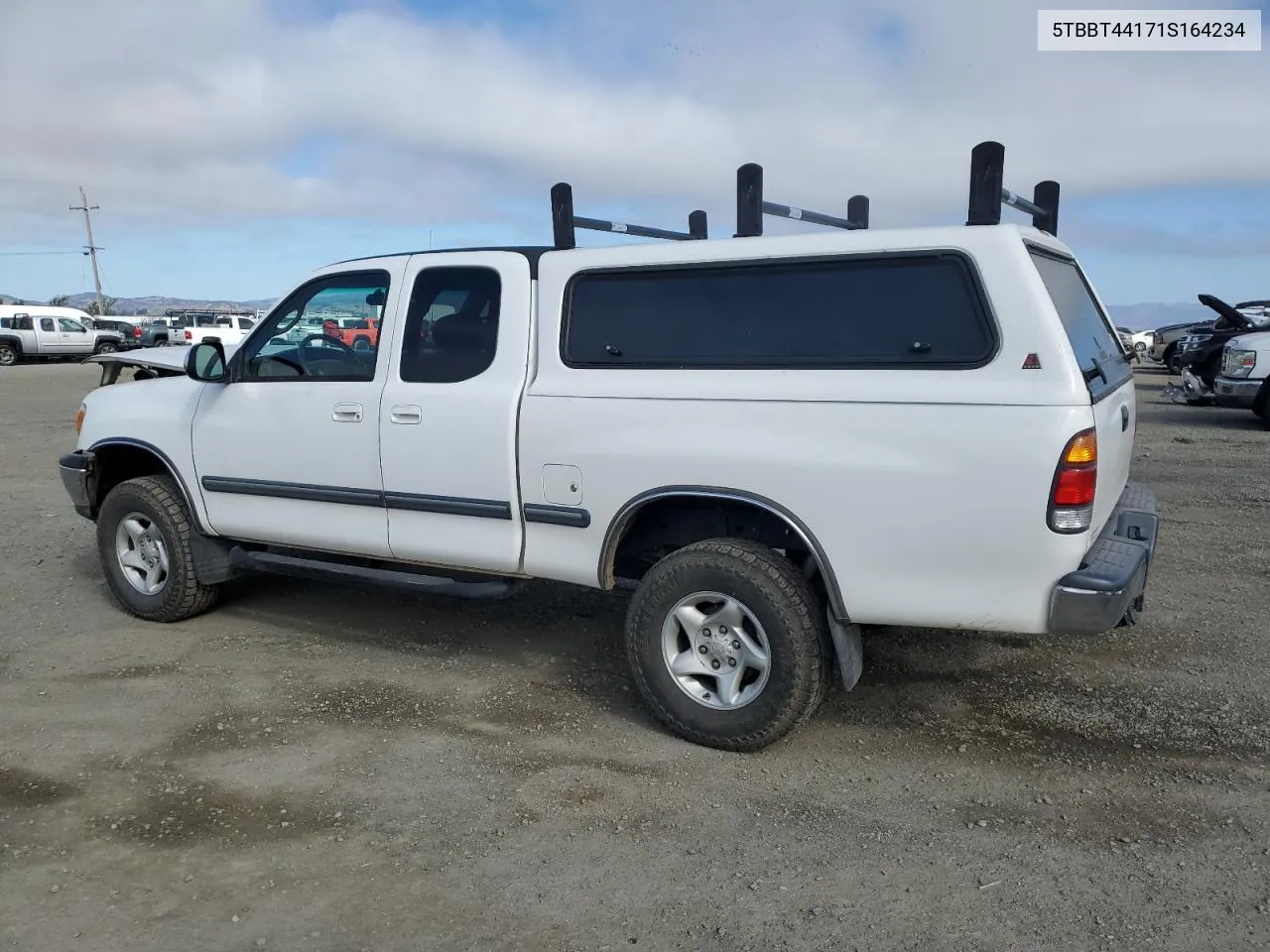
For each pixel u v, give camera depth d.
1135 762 3.83
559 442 4.14
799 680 3.78
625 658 5.02
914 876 3.12
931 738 4.08
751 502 3.76
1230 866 3.13
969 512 3.43
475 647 5.21
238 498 5.18
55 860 3.24
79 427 5.82
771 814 3.51
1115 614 3.38
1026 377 3.36
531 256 4.35
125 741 4.11
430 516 4.55
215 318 42.12
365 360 4.74
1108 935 2.81
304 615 5.75
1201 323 25.72
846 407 3.59
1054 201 4.58
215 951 2.79
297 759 3.95
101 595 6.17
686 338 3.94
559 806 3.57
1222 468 9.90
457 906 2.99
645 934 2.86
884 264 3.60
